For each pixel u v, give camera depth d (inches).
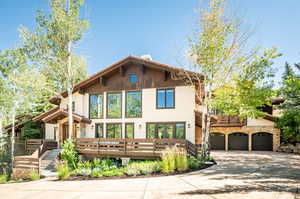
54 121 780.0
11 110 858.1
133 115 719.1
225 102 521.3
